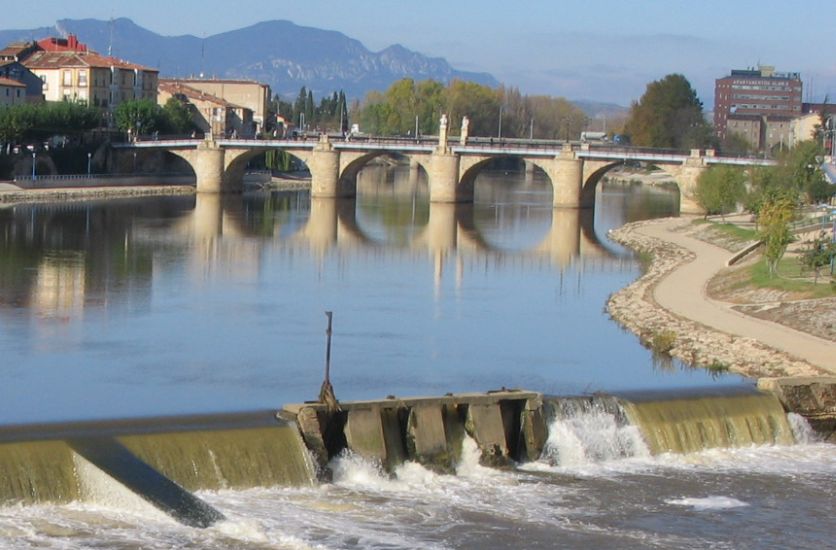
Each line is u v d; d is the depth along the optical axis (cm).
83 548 7069
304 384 11006
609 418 9281
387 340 13162
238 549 7206
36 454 7656
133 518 7462
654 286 16575
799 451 9581
